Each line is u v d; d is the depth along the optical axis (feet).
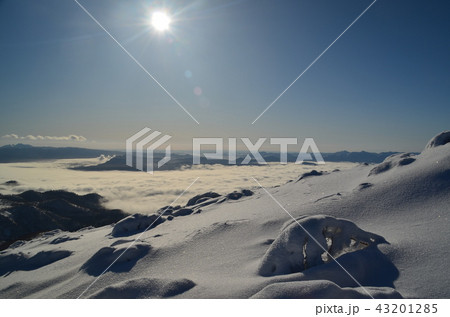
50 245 40.65
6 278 27.17
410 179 27.04
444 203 21.94
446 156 28.09
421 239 17.17
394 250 16.35
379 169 34.65
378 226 21.24
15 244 45.78
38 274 25.77
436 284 12.96
